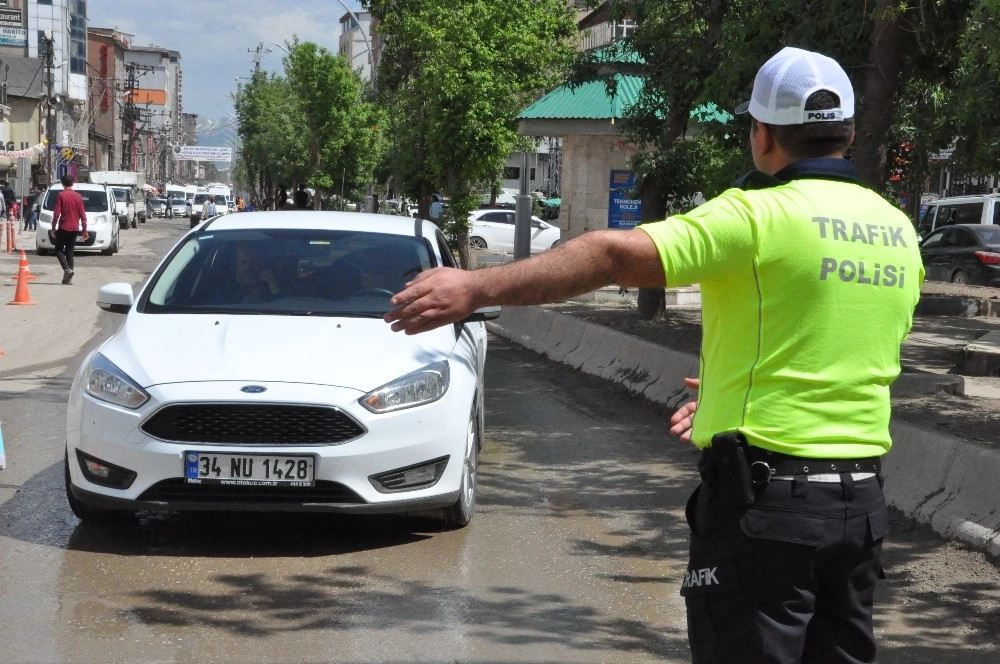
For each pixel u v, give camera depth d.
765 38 10.41
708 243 2.41
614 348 11.93
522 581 5.40
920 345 14.48
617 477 7.58
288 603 5.04
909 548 6.01
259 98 82.50
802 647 2.50
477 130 23.11
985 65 8.41
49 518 6.25
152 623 4.75
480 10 23.44
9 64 88.69
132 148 122.00
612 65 15.46
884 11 8.80
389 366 5.94
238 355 5.90
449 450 5.95
